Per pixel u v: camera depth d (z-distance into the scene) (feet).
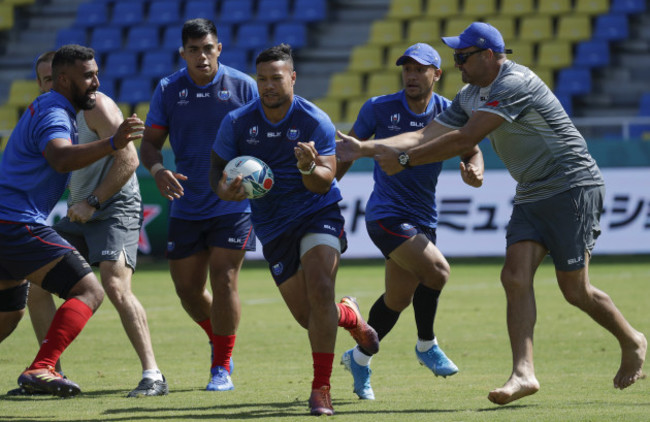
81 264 61.93
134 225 73.46
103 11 309.42
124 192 72.54
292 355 92.79
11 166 61.36
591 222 63.41
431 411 60.44
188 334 109.60
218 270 75.25
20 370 84.17
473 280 168.96
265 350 96.22
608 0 277.85
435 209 77.87
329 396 60.75
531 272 62.54
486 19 280.51
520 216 64.13
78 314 60.03
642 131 234.38
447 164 201.46
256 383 76.02
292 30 289.53
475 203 199.52
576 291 63.77
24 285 65.41
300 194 64.59
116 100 282.77
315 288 61.57
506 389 58.49
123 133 57.21
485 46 61.77
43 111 60.80
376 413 60.03
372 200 76.84
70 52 61.46
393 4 292.20
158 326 116.67
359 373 67.77
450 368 74.79
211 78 78.07
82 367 85.92
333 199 65.51
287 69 62.95
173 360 90.68
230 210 76.28
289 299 66.28
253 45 288.92
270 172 63.62
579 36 271.90
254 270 199.21
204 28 76.79
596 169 64.13
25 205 61.16
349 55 288.30
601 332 105.19
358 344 67.67
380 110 77.77
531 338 60.85
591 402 63.36
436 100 78.28
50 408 63.36
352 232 203.10
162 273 190.70
